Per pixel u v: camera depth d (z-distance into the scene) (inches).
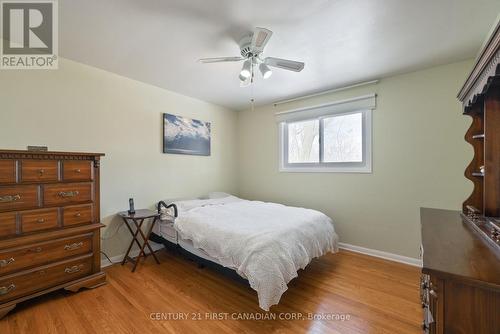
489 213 54.9
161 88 125.1
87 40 79.0
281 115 148.5
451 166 95.8
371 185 115.3
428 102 100.1
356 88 119.0
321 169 132.2
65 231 75.7
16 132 81.4
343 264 105.1
